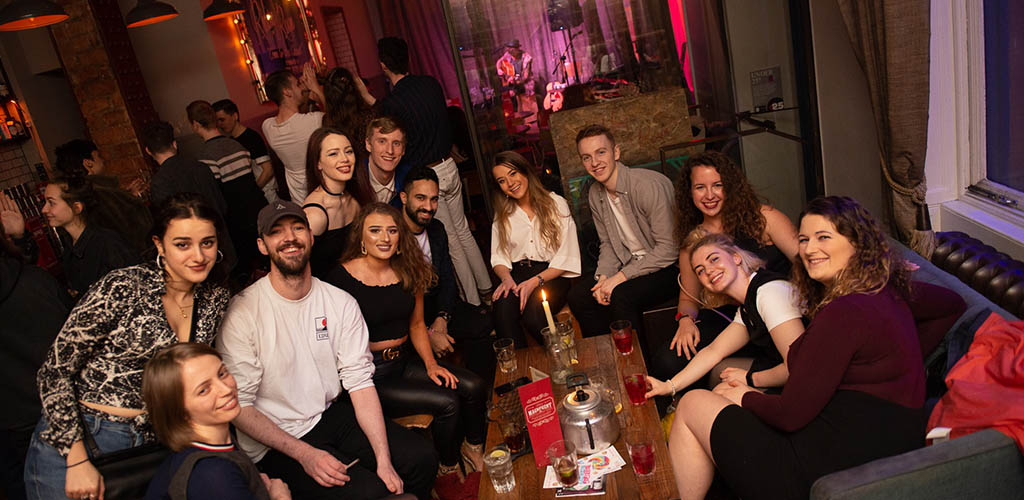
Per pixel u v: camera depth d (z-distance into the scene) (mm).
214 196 4305
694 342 2969
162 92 6012
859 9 3014
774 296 2418
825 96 3805
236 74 6129
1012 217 2889
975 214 3068
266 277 2502
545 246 3637
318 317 2527
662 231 3355
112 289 1999
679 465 2318
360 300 2852
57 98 5824
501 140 4539
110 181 3766
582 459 2123
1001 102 2971
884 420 1940
